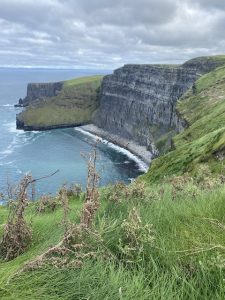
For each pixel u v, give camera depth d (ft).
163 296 13.37
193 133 280.51
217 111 297.12
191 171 162.50
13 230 19.52
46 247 17.43
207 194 25.76
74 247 16.19
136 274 15.08
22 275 14.55
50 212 36.06
